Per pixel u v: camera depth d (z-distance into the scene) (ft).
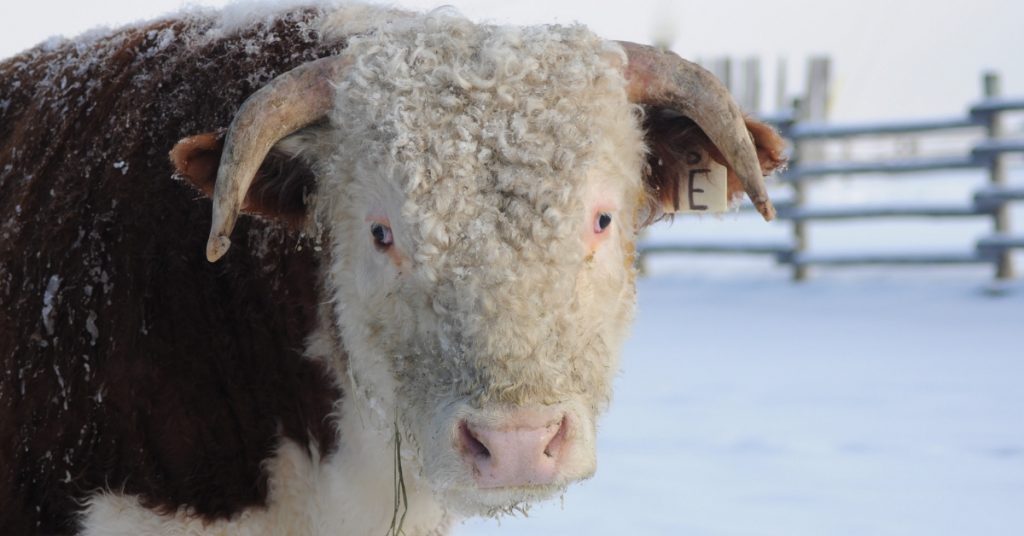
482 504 8.18
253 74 10.14
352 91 8.60
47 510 9.59
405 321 8.28
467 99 8.27
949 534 14.87
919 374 25.31
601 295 8.42
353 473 9.80
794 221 42.16
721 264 49.19
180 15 11.46
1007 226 38.52
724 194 9.72
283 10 10.81
